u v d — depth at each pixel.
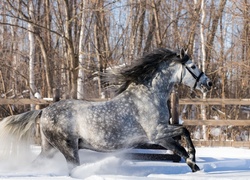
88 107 9.02
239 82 22.00
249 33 21.05
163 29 24.42
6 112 19.97
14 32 24.66
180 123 12.25
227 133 18.92
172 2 24.31
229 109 20.83
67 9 18.70
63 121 8.96
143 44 25.83
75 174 8.84
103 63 19.72
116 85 9.52
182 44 21.77
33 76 20.72
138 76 9.29
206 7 22.22
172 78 9.37
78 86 18.98
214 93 22.66
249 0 20.50
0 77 23.92
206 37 22.95
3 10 23.08
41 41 19.61
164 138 9.05
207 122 14.51
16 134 9.49
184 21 22.89
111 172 9.22
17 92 23.92
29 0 21.38
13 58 24.55
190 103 14.54
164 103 9.20
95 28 21.52
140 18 21.50
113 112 8.94
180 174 8.90
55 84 23.28
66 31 18.52
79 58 19.45
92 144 8.98
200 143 15.05
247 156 12.64
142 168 9.73
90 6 19.81
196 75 9.45
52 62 23.61
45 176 8.59
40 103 14.49
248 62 20.53
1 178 8.27
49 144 9.38
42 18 22.91
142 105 9.00
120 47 23.22
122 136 8.95
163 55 9.34
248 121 14.45
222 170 9.94
